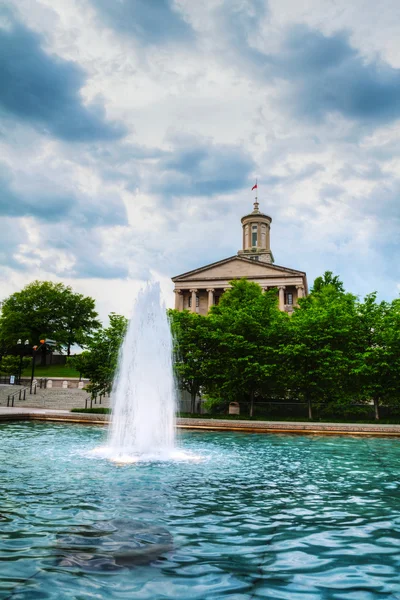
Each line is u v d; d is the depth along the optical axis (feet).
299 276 257.55
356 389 113.29
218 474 39.24
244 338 114.11
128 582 17.07
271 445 61.00
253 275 262.26
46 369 235.20
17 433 68.69
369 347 110.63
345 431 78.02
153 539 21.85
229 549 20.75
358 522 25.27
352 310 118.62
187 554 20.04
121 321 116.88
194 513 26.66
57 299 262.47
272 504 29.04
